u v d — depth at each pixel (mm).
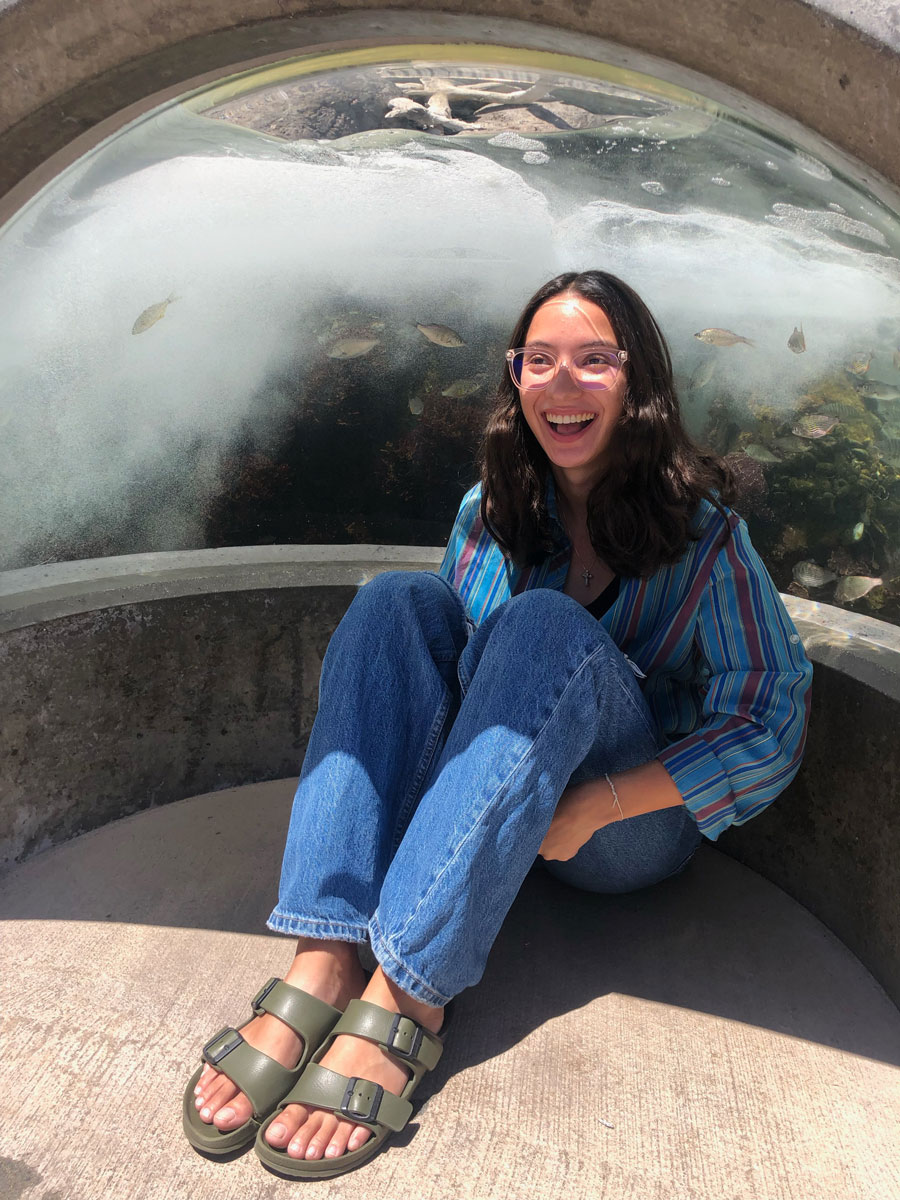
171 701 1885
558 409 1286
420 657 1294
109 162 2051
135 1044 1269
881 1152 1141
